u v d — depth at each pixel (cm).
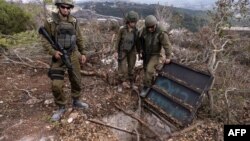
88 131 400
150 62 479
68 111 433
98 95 496
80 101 446
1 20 768
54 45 382
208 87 419
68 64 388
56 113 417
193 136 402
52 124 408
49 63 628
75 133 394
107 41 686
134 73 555
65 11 372
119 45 497
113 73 556
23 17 820
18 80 545
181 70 464
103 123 419
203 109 466
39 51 661
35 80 548
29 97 483
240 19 662
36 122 415
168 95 455
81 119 419
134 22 459
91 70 577
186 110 424
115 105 466
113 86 529
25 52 650
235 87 507
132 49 498
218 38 634
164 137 415
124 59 504
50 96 485
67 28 379
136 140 442
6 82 532
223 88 504
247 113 466
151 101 474
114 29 846
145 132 455
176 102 440
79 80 419
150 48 470
